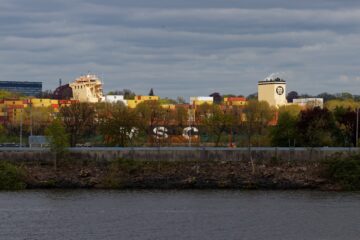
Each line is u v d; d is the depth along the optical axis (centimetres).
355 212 17725
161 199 19800
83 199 19762
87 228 15725
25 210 17912
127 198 19975
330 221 16612
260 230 15638
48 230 15488
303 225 16175
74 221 16488
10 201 19375
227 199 19850
